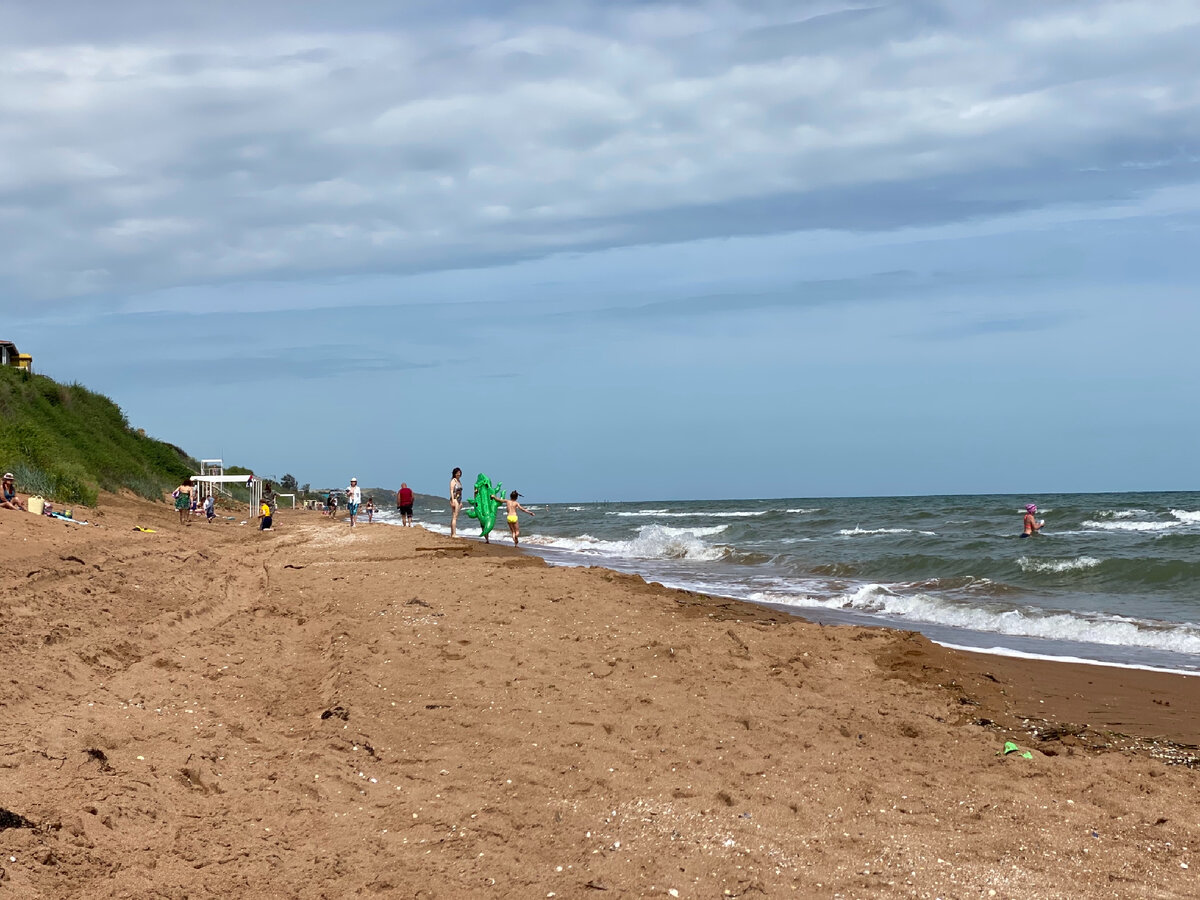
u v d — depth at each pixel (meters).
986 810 5.95
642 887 4.85
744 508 112.44
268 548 22.48
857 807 5.98
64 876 4.57
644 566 26.45
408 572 16.77
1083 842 5.44
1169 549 26.48
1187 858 5.21
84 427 43.19
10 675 7.80
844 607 17.58
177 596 12.40
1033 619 14.95
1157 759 7.28
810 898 4.73
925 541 32.12
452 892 4.77
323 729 7.36
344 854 5.20
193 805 5.71
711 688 8.85
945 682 9.80
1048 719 8.63
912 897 4.73
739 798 6.11
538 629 11.29
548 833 5.54
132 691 7.95
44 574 12.69
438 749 7.07
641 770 6.64
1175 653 12.48
